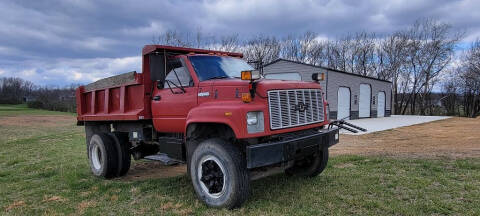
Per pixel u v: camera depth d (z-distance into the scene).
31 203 5.04
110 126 7.29
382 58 43.22
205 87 4.80
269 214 4.13
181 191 5.36
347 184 5.30
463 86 37.94
